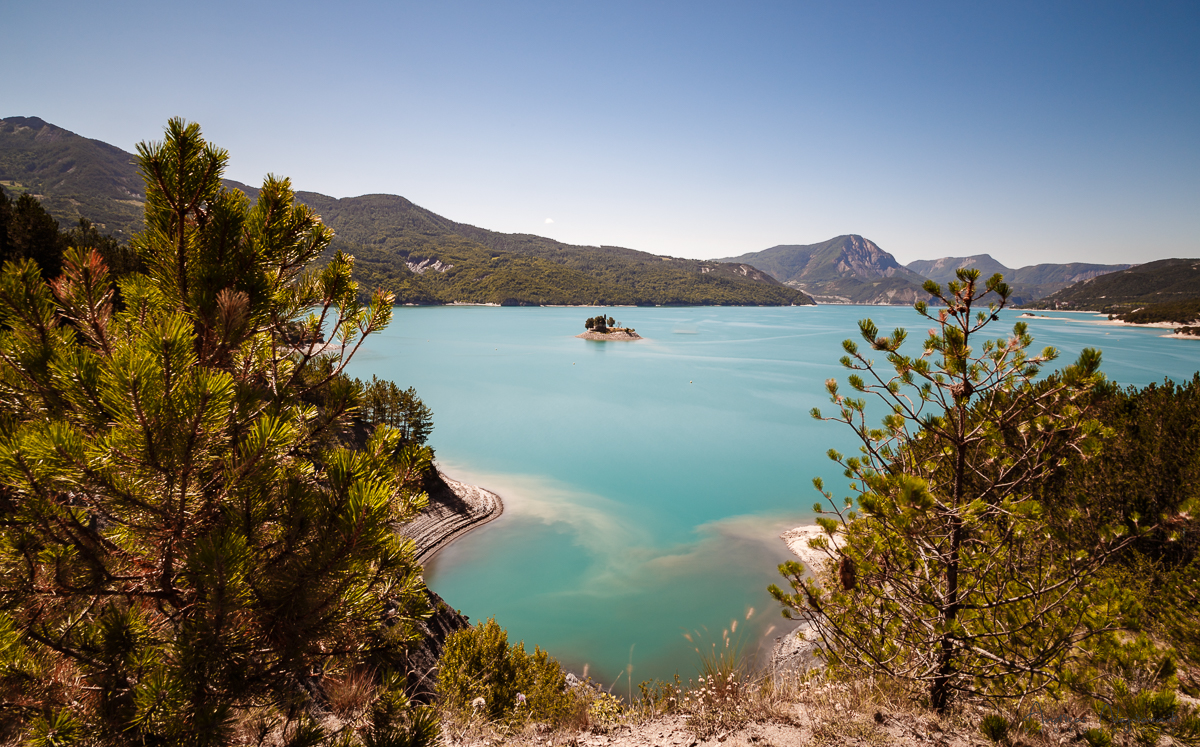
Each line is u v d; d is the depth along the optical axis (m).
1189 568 8.61
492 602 37.16
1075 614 6.34
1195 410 15.48
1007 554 6.79
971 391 6.50
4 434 3.20
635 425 99.75
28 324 3.66
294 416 4.49
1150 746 4.66
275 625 3.76
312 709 6.20
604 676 28.47
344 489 3.71
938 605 6.71
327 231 5.01
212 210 4.07
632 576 41.00
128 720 3.25
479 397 120.81
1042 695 6.55
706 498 60.81
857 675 7.50
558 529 49.91
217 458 3.69
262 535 3.90
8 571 3.25
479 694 10.16
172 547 3.60
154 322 3.50
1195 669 7.82
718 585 39.56
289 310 5.00
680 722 7.02
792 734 6.23
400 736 4.11
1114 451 12.80
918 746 5.68
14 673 3.28
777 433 95.44
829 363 182.25
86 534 3.51
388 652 4.60
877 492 6.71
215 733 3.21
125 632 3.35
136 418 3.10
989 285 6.38
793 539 47.69
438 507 49.69
